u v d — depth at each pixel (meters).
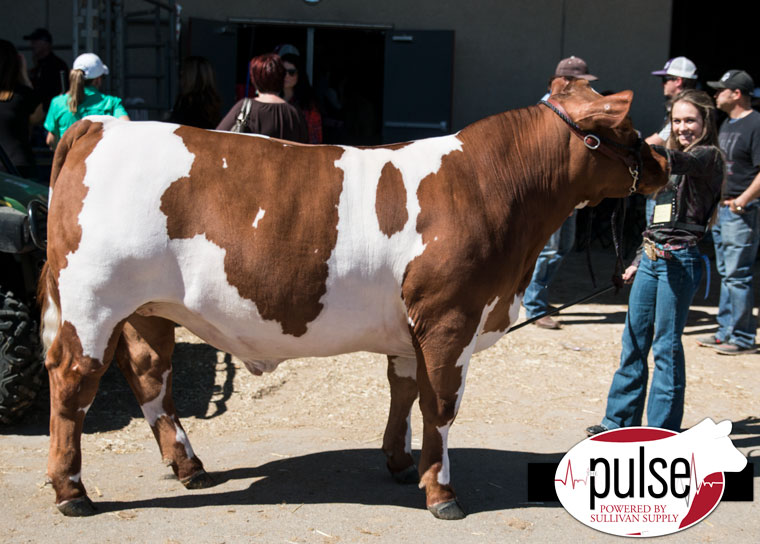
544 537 3.58
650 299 4.53
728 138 6.63
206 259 3.43
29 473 4.09
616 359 6.51
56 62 9.33
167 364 3.94
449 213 3.50
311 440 4.71
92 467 4.22
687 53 16.78
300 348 3.66
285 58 7.48
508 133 3.72
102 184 3.40
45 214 4.61
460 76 12.09
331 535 3.52
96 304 3.42
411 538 3.52
